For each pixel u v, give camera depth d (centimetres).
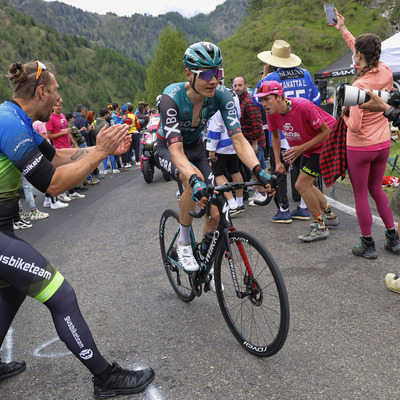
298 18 11725
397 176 677
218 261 254
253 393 203
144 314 298
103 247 473
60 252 468
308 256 380
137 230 532
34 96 196
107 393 207
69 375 230
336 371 214
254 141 607
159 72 8588
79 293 347
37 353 255
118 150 205
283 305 212
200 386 212
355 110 324
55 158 230
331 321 264
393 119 243
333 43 10544
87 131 1101
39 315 308
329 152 375
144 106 1405
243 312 264
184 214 281
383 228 432
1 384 226
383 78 326
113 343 262
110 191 874
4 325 225
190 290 305
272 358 230
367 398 192
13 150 183
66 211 696
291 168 577
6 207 195
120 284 359
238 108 570
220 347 247
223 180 539
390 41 929
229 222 248
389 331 247
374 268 340
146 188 869
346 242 405
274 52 482
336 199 571
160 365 233
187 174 235
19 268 190
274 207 571
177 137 254
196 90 249
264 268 235
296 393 200
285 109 382
